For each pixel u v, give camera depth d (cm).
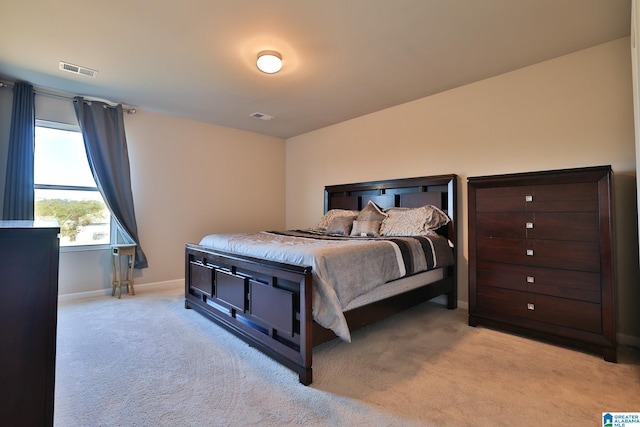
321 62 272
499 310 257
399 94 347
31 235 92
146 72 289
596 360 207
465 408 156
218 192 465
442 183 335
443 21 215
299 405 158
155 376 185
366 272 214
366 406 157
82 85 317
